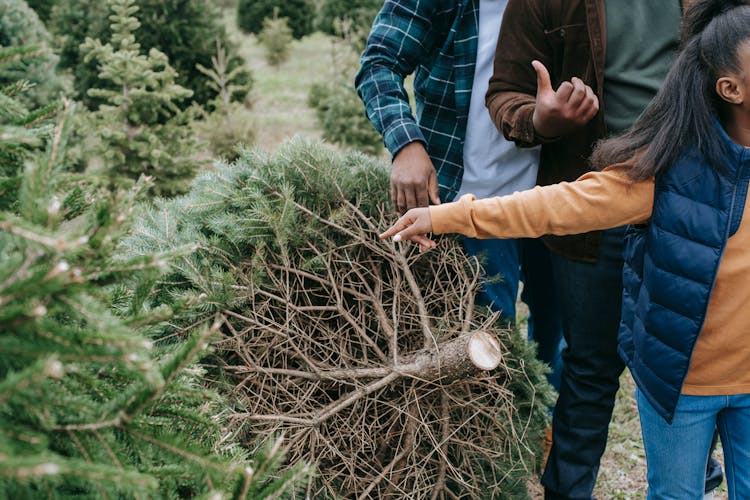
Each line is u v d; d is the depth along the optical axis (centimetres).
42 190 92
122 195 95
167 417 109
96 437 95
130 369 91
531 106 185
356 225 209
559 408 216
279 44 1190
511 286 228
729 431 168
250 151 212
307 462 177
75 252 88
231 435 157
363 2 1213
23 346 82
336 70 852
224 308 184
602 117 187
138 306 116
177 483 107
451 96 211
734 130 148
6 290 80
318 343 190
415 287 201
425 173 196
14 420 89
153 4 663
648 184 153
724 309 153
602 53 183
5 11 427
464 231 163
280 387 182
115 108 451
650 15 181
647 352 161
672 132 147
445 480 195
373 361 192
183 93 471
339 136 619
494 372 204
